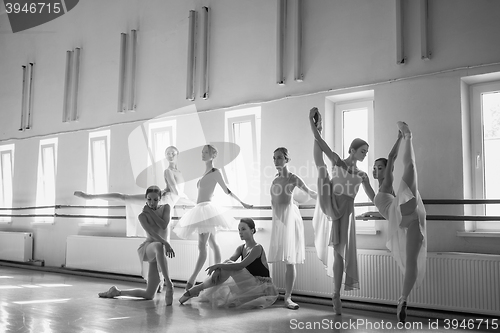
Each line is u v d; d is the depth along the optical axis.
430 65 4.74
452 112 4.58
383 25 5.07
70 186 8.19
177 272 6.24
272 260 4.89
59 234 8.20
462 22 4.59
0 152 9.61
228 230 5.83
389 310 4.51
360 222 5.21
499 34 4.39
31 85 9.16
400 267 4.25
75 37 8.48
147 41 7.36
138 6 7.55
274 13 5.92
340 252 4.39
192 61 6.66
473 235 4.36
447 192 4.55
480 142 4.61
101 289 5.91
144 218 4.96
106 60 7.93
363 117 5.40
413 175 4.20
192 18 6.70
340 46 5.35
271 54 5.90
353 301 4.85
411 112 4.81
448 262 4.29
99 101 7.94
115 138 7.59
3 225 9.23
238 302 4.71
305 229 5.40
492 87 4.59
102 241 7.22
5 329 3.64
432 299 4.35
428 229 4.61
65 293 5.55
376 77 5.07
